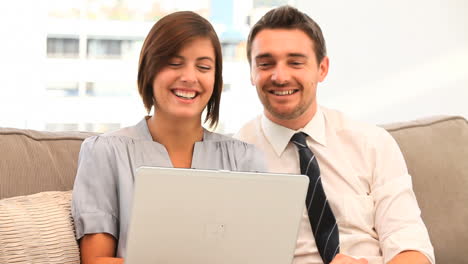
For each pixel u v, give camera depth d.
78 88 3.24
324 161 2.24
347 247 2.15
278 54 2.19
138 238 1.55
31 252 1.83
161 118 1.98
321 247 2.10
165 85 1.90
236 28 3.47
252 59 2.27
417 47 3.67
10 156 2.07
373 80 3.63
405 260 2.05
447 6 3.69
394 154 2.26
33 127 3.17
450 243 2.44
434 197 2.48
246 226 1.59
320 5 3.52
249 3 3.48
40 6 3.14
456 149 2.58
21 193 2.05
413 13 3.65
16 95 3.13
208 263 1.60
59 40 3.20
